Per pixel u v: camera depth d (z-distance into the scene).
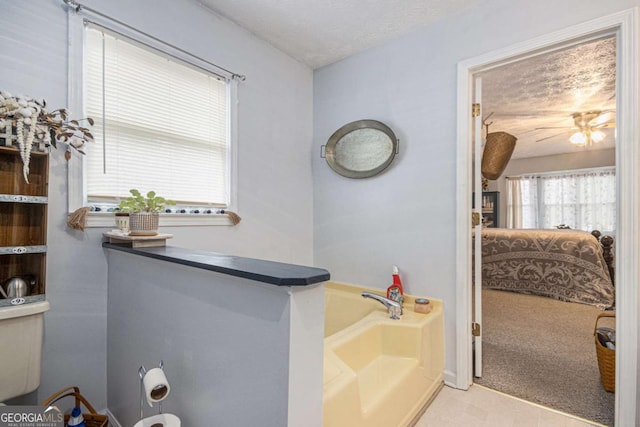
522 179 6.93
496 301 3.52
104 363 1.47
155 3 1.62
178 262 0.99
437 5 1.80
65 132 1.25
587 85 2.74
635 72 1.34
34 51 1.26
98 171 1.46
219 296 0.89
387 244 2.17
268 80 2.23
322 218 2.56
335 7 1.83
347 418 1.04
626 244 1.35
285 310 0.71
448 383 1.83
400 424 1.39
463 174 1.81
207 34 1.85
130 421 1.29
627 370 1.35
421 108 2.01
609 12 1.41
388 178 2.17
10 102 1.08
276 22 1.99
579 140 3.97
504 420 1.50
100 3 1.43
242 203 2.05
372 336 1.62
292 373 0.70
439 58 1.93
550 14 1.56
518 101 3.15
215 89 1.93
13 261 1.23
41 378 1.28
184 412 1.02
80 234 1.38
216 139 1.94
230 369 0.85
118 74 1.52
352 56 2.39
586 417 1.50
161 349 1.13
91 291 1.42
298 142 2.49
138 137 1.60
